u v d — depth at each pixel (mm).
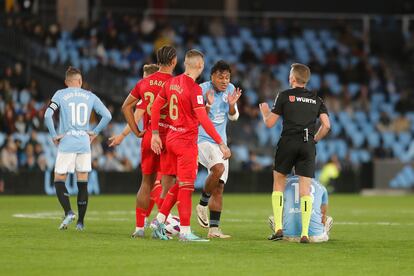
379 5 141500
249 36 124938
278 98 38406
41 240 36906
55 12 115000
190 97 36500
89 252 32812
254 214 60750
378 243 38094
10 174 84125
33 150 86688
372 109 118625
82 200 43000
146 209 39031
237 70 114188
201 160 40156
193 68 36719
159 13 122438
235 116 40094
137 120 39125
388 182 104250
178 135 36938
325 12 138750
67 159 42781
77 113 43000
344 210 68438
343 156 108375
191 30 118438
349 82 121250
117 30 112875
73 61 100625
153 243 36125
